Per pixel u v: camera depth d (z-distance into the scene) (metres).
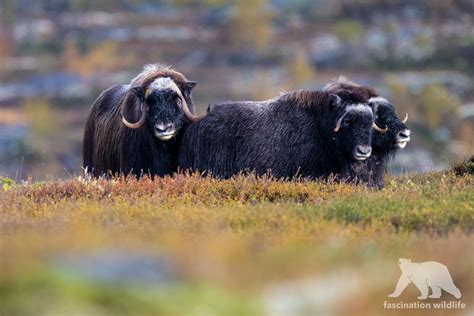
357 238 35.44
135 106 57.91
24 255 25.39
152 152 57.97
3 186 52.78
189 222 36.88
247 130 57.78
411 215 39.84
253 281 24.98
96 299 22.78
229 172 57.59
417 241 35.03
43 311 22.08
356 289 25.72
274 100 58.81
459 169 58.62
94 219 37.97
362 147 56.44
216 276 24.81
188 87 58.66
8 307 22.19
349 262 28.20
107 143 60.38
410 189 48.28
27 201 45.81
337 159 57.59
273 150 57.22
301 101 57.78
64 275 23.59
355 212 40.50
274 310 23.55
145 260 25.78
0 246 27.81
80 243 28.28
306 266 26.75
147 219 38.78
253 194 48.00
